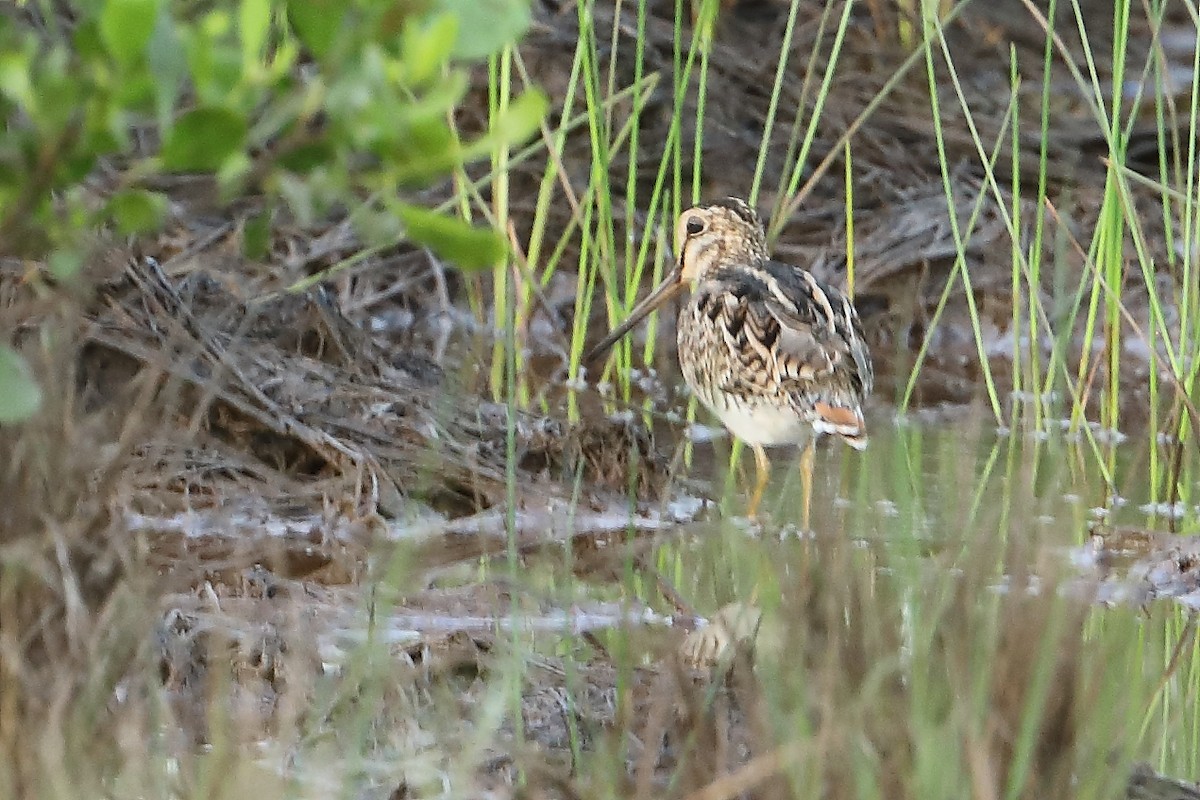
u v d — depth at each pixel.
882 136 16.77
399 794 6.43
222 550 9.34
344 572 9.31
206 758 6.53
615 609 8.81
